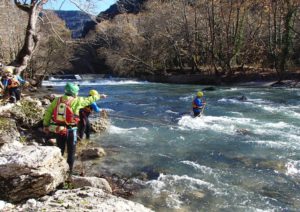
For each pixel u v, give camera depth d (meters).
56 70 48.81
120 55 47.94
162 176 7.80
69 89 6.21
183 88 31.75
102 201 4.46
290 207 6.32
